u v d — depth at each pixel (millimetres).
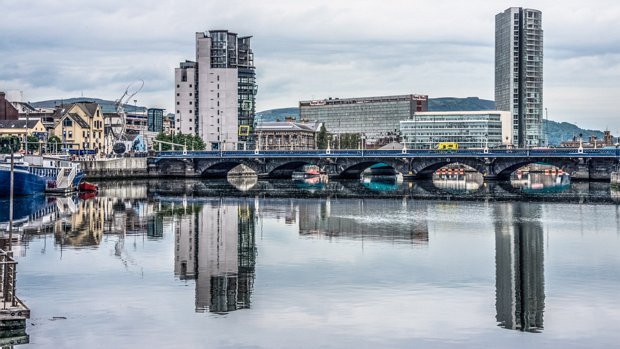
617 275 75938
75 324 56906
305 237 103938
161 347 51875
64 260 83000
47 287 69062
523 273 76875
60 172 186750
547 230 112188
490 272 77312
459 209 147375
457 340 54000
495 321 58531
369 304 63344
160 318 58719
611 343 53531
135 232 108562
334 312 60750
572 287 70438
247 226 117312
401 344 52969
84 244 95562
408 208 150250
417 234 107375
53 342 52625
